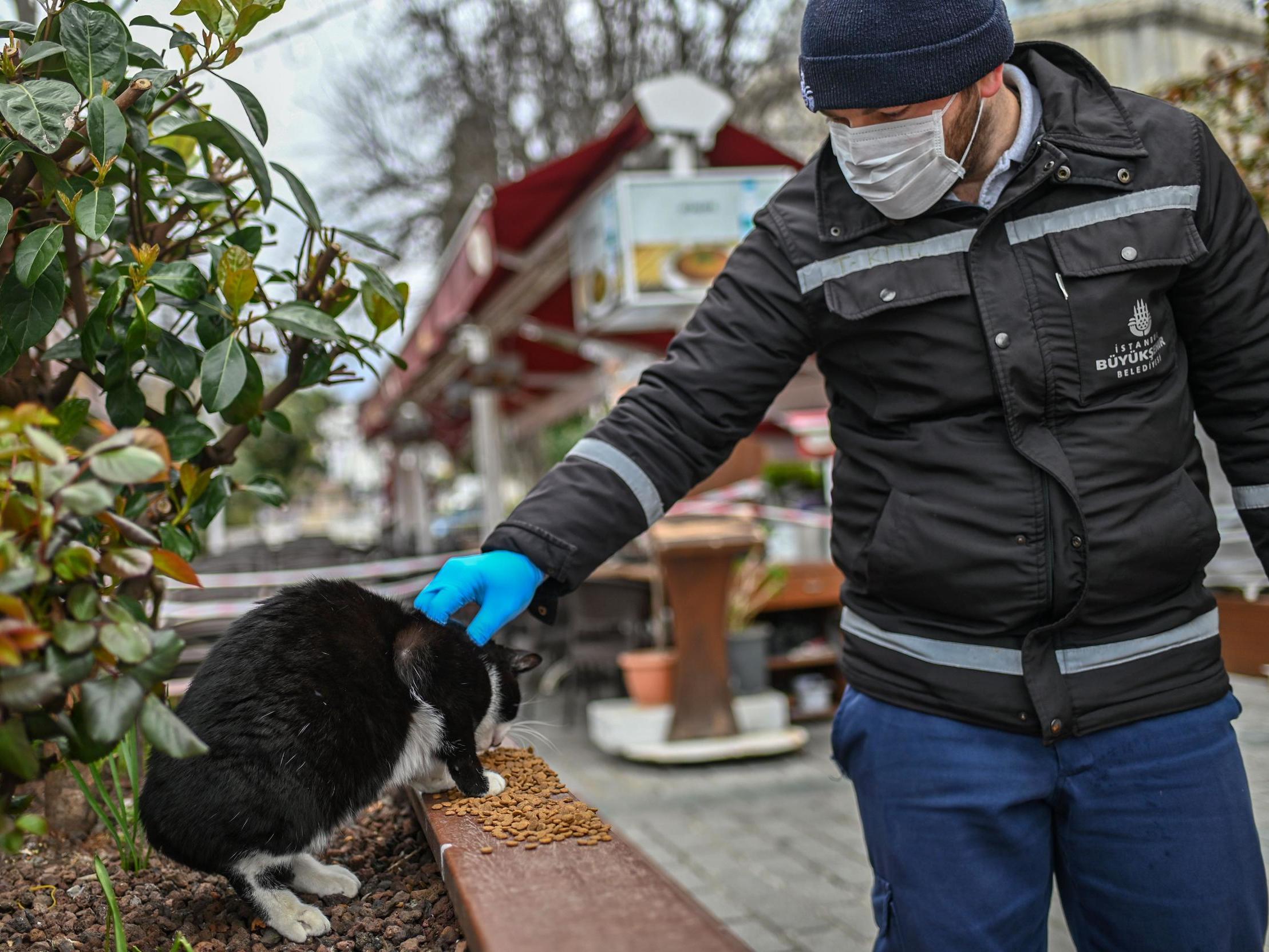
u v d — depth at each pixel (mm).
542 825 1510
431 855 1886
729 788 5203
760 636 6301
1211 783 1573
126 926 1618
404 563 7809
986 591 1565
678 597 5828
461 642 1838
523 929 1061
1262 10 2859
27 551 1032
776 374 1797
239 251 1681
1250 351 1623
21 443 1048
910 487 1646
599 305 6332
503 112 16984
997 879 1604
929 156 1545
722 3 15781
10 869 1920
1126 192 1549
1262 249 1617
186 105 1970
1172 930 1576
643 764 5734
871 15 1478
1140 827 1574
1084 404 1547
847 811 4723
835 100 1531
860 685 1738
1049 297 1548
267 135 1730
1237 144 2852
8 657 930
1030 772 1590
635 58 16266
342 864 1888
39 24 1630
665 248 5773
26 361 1888
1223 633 2295
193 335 2232
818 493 7828
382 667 1675
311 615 1666
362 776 1615
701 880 3896
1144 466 1545
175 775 1485
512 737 2277
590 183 6371
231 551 9531
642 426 1770
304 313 1744
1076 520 1531
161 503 1869
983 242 1583
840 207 1701
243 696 1510
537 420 14312
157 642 1077
